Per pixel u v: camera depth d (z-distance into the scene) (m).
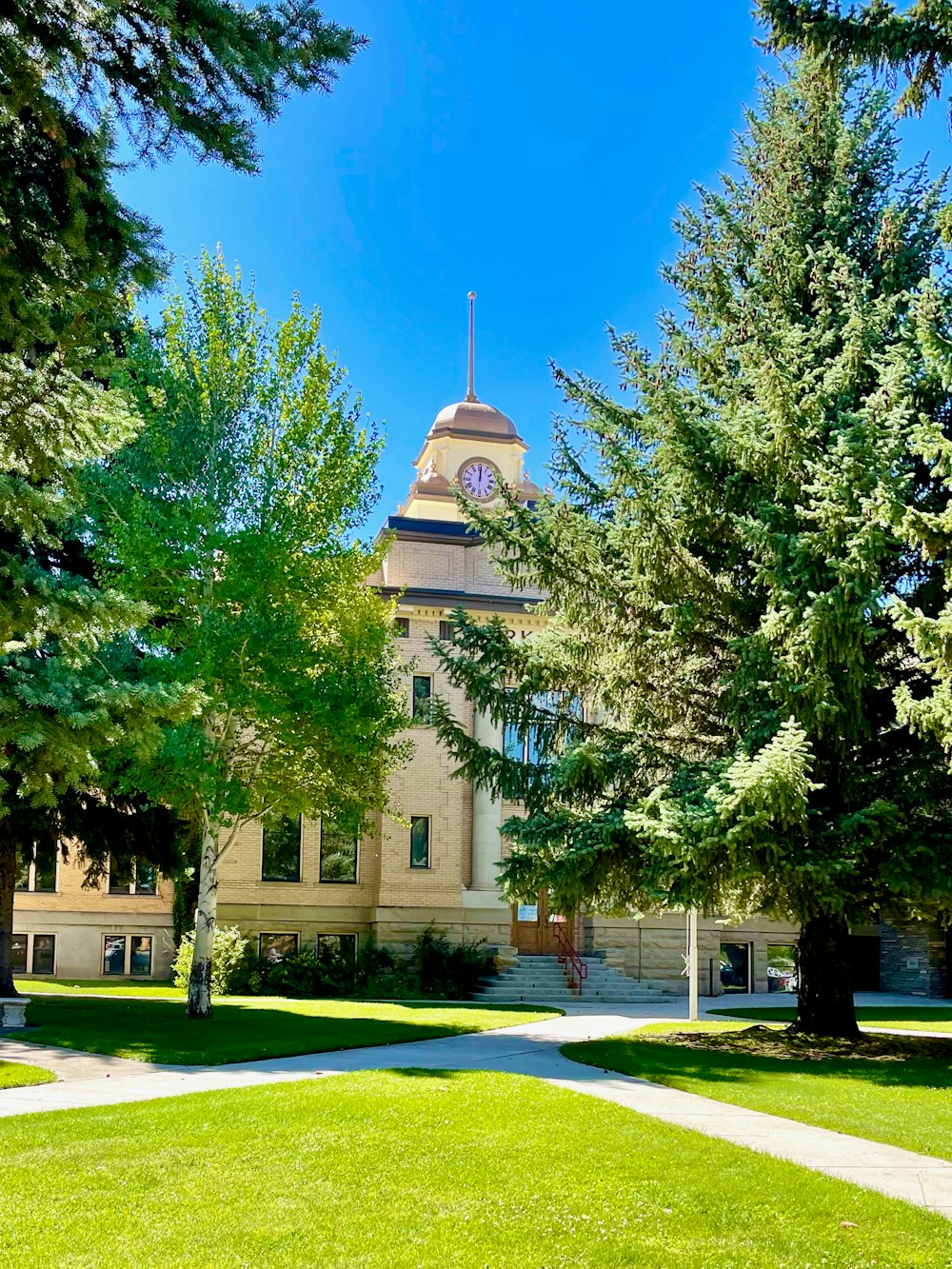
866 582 13.86
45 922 32.75
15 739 7.73
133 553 17.83
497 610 31.73
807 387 15.86
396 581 32.00
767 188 18.25
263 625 17.77
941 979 33.41
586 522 17.62
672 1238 7.12
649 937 32.06
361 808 20.50
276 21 6.61
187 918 31.53
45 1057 14.39
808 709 14.55
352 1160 8.61
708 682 17.61
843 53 10.72
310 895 30.55
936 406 15.94
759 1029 17.55
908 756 15.93
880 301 15.90
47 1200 7.57
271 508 19.12
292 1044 15.22
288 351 20.11
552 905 16.05
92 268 6.81
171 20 6.14
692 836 13.73
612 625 17.48
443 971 29.17
